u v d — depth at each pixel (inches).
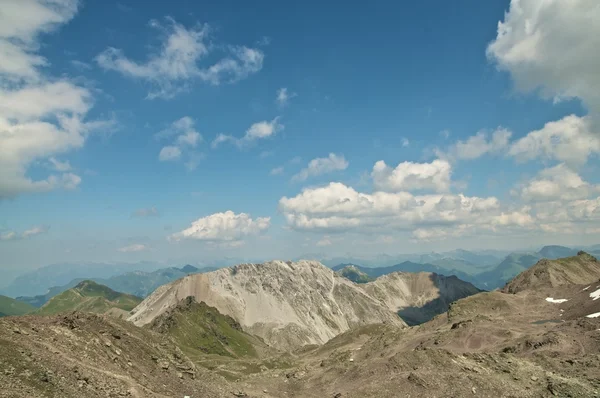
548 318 6205.7
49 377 1886.1
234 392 3366.1
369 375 3909.9
